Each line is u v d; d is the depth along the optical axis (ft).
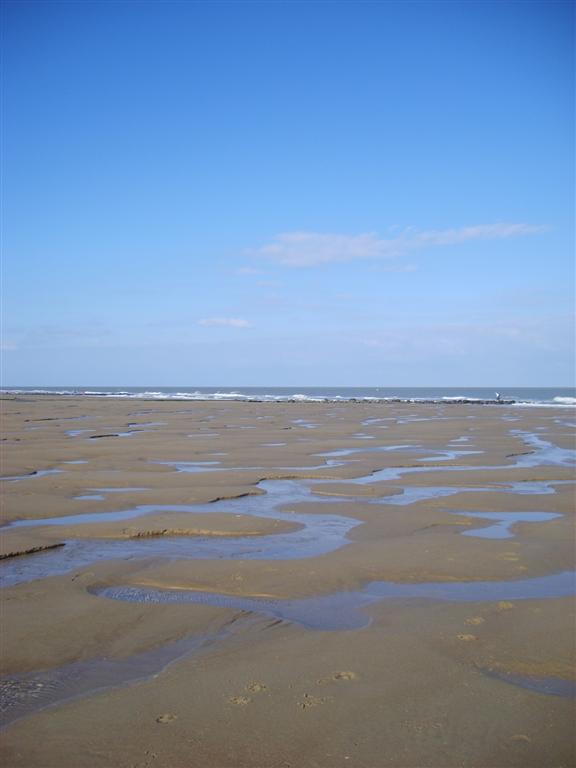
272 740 17.22
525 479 65.16
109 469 70.08
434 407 261.85
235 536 41.34
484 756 16.53
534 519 46.93
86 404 241.96
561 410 237.86
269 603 28.89
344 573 33.01
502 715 18.54
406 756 16.51
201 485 59.88
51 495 54.54
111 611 27.30
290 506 51.08
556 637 24.43
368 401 327.06
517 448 96.02
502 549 37.83
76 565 34.68
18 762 16.37
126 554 36.94
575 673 21.40
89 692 20.13
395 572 33.40
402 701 19.31
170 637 24.54
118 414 179.32
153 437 108.99
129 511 48.88
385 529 43.39
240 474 66.74
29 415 166.30
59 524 44.16
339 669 21.50
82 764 16.25
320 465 75.05
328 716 18.40
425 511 49.21
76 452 85.05
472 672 21.34
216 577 32.37
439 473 69.15
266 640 24.21
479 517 47.34
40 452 84.43
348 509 49.93
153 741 17.21
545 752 16.74
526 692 19.95
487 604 28.43
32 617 26.61
